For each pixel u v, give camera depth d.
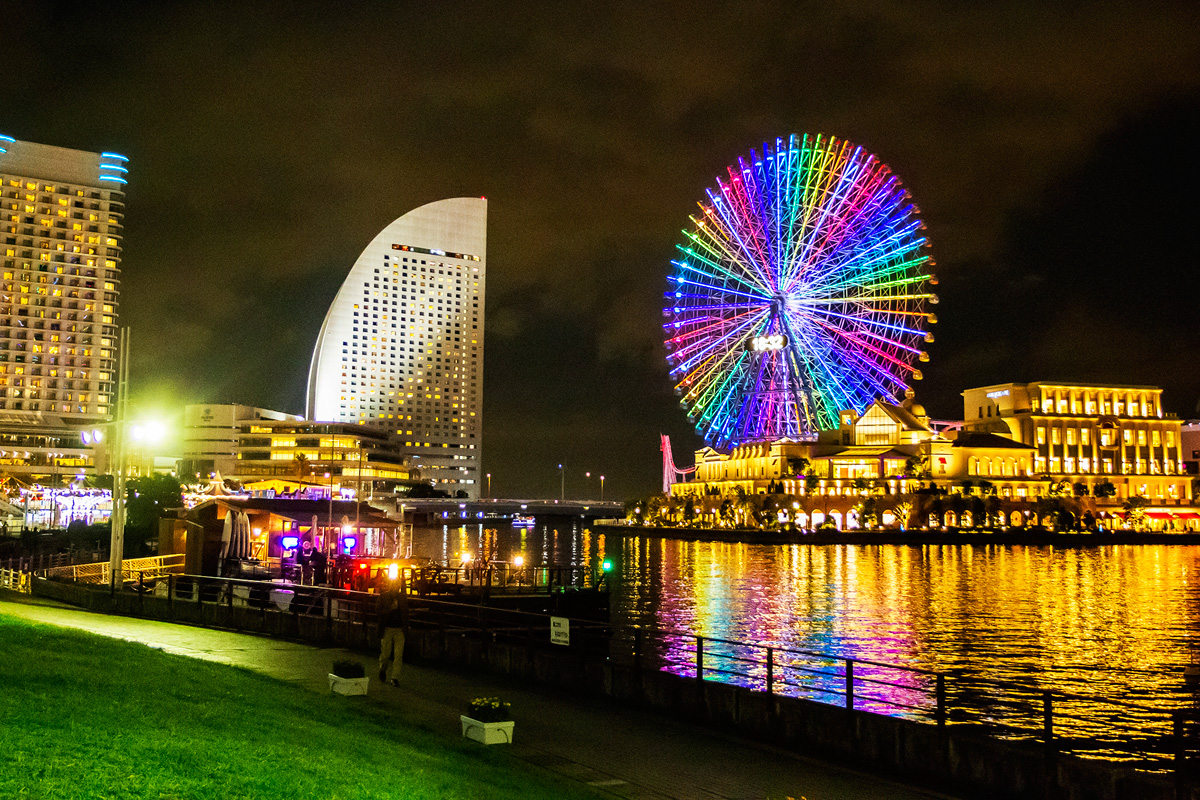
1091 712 47.66
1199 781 18.02
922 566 145.62
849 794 20.02
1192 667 61.50
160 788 12.84
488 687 29.77
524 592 60.16
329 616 41.16
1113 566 144.75
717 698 25.86
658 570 140.12
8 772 12.37
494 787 16.86
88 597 51.78
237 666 27.95
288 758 15.58
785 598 101.94
